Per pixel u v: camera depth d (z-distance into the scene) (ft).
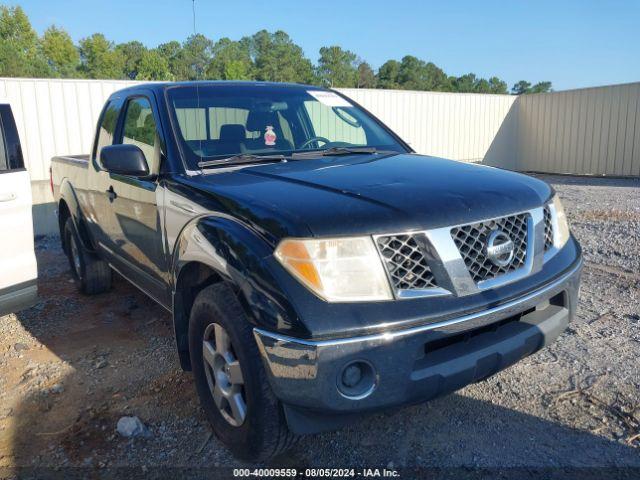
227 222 8.70
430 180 9.44
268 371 7.69
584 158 60.03
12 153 12.59
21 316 16.87
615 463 8.82
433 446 9.46
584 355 12.37
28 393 11.97
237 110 12.69
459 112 59.77
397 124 55.11
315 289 7.47
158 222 11.00
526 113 64.39
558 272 9.23
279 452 8.53
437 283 7.88
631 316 14.60
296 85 14.69
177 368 12.75
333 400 7.32
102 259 16.87
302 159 11.63
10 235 12.44
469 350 8.13
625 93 56.03
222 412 9.18
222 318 8.43
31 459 9.66
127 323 15.93
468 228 8.21
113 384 12.21
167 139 11.41
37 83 35.50
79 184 16.56
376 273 7.61
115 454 9.69
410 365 7.56
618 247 21.91
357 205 8.16
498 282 8.36
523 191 9.36
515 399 10.74
